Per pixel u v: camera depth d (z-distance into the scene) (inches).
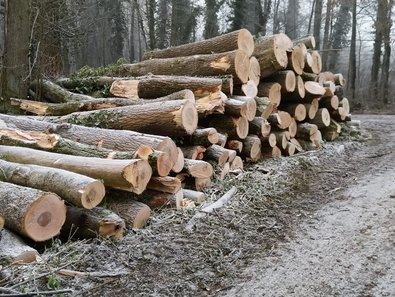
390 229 169.9
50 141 188.1
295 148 312.2
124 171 155.8
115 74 330.0
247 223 180.1
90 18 707.4
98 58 1127.6
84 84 330.3
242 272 139.8
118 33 1153.4
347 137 380.8
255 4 905.5
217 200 197.5
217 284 132.4
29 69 341.4
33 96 336.8
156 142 180.4
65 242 155.8
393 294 123.7
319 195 225.8
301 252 154.0
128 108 217.5
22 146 193.9
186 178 208.5
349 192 225.9
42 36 365.7
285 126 300.5
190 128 202.7
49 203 140.0
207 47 289.4
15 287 117.9
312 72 339.9
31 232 135.6
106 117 219.1
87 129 203.0
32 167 162.9
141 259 143.2
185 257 146.6
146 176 165.3
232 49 272.8
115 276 132.0
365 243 159.2
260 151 279.1
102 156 176.7
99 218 152.9
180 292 126.7
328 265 143.3
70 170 166.9
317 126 347.9
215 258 147.9
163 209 181.6
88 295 122.1
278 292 127.3
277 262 146.5
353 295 124.3
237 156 247.1
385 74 840.3
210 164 216.7
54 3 431.5
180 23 909.8
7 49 327.9
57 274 128.0
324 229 175.6
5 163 169.6
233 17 837.2
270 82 298.0
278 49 282.4
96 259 139.4
